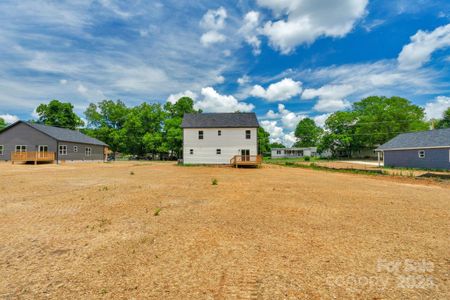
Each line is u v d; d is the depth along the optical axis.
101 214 6.14
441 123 49.78
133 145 52.34
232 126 29.02
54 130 32.59
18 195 8.59
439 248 4.05
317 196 8.73
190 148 29.06
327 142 56.28
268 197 8.49
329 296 2.67
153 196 8.55
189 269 3.31
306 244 4.22
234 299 2.61
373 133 44.78
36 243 4.23
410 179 14.66
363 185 11.83
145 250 3.95
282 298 2.63
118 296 2.65
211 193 9.23
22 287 2.84
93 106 53.84
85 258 3.64
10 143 29.84
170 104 52.34
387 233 4.81
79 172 17.92
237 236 4.61
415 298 2.63
